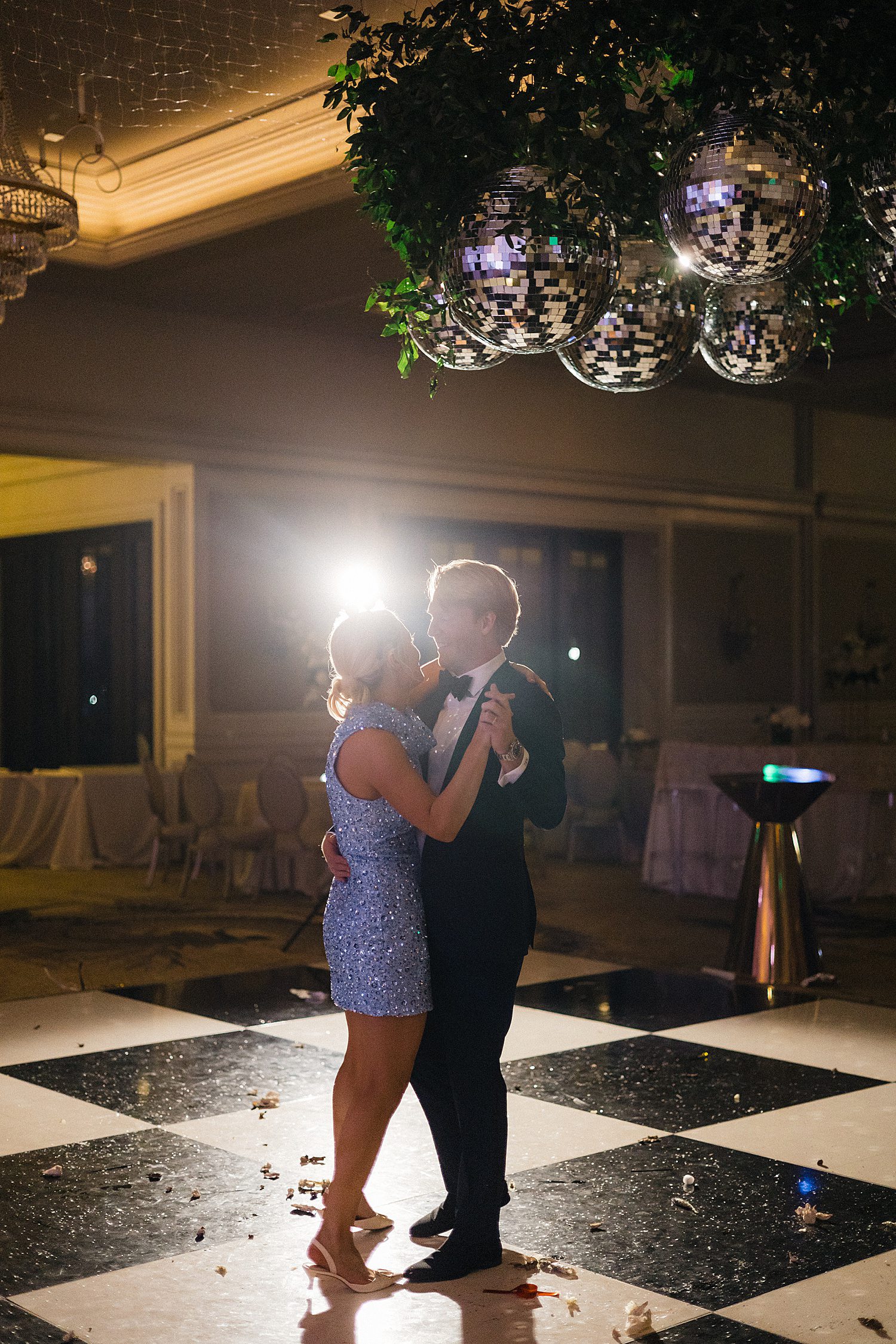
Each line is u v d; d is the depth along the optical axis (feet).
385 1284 10.14
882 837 30.71
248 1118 14.20
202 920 27.86
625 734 43.86
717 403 46.11
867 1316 9.64
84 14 19.66
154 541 38.52
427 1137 13.65
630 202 10.15
